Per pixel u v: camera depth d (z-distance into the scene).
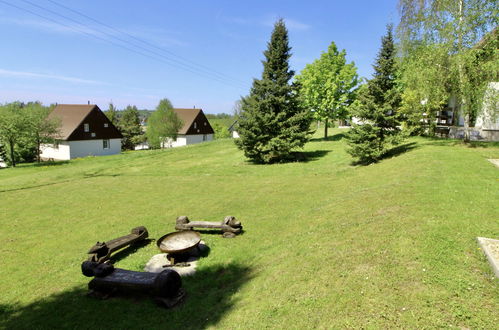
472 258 5.50
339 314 4.58
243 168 20.80
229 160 25.14
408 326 4.12
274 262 6.92
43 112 33.34
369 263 5.73
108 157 34.97
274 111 21.09
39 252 9.01
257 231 9.48
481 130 20.08
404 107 21.38
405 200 8.78
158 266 7.56
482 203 7.88
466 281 4.88
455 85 15.13
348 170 16.58
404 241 6.26
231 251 8.19
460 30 13.95
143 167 24.28
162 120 45.53
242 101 21.56
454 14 14.30
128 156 32.28
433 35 15.22
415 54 16.50
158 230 10.30
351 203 9.95
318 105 29.36
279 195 13.30
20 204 14.59
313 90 29.02
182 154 30.45
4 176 25.06
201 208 12.41
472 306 4.36
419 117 22.12
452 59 14.30
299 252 7.04
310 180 15.52
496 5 13.20
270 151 21.11
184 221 9.78
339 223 8.34
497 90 13.82
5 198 15.88
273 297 5.44
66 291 6.78
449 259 5.48
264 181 16.42
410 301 4.57
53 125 33.84
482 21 13.48
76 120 41.69
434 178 10.52
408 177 11.39
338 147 24.94
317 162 20.22
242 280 6.55
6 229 11.05
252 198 13.25
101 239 9.81
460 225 6.70
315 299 5.05
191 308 5.79
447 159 13.09
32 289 6.96
